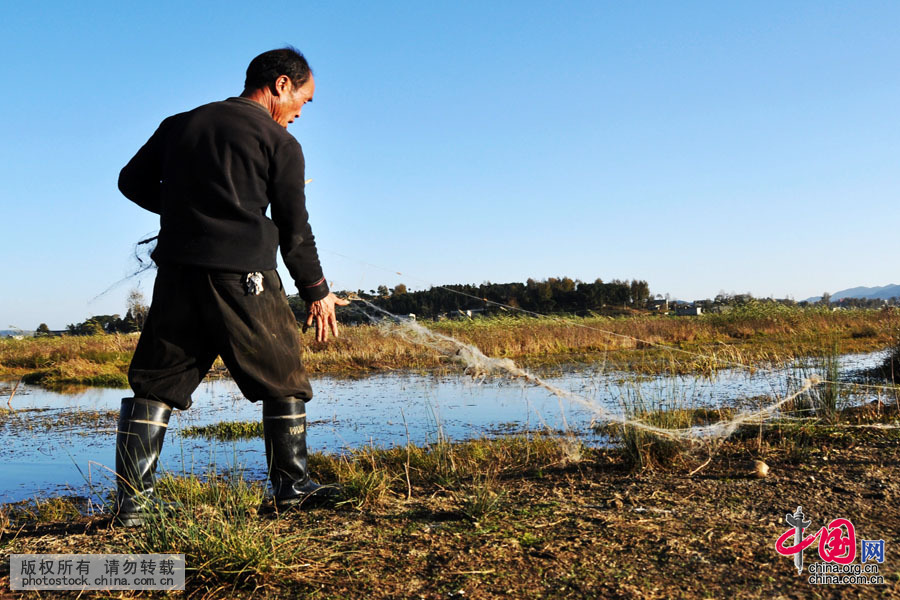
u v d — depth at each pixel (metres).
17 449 6.26
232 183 2.55
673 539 2.42
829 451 4.15
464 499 3.04
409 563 2.22
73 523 2.90
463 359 6.52
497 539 2.44
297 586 2.05
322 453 5.34
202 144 2.55
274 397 2.78
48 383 13.63
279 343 2.71
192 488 3.32
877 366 10.27
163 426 2.69
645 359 13.48
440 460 4.36
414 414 7.58
